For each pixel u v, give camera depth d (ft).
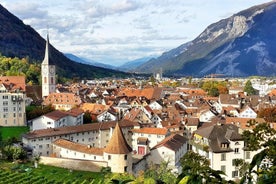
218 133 416.67
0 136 610.65
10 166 461.37
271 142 91.50
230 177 398.62
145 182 326.65
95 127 587.27
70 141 523.29
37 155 500.74
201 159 154.61
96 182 410.11
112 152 448.24
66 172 449.48
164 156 479.00
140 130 591.78
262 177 75.56
